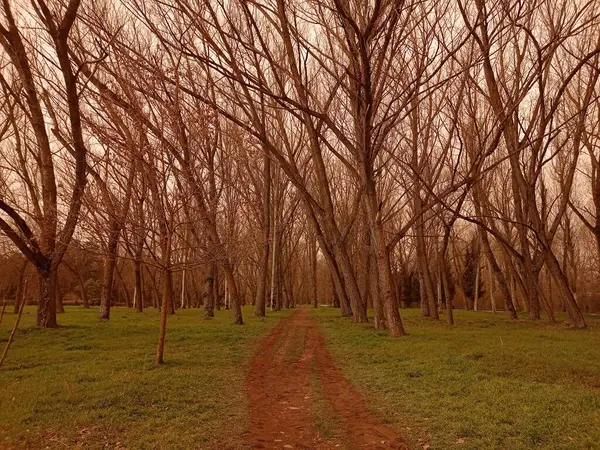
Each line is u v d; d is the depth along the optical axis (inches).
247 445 236.4
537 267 1096.2
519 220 1045.8
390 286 677.9
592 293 1947.6
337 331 758.5
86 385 354.3
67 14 506.3
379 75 625.3
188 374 393.7
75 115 536.4
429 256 1429.6
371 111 620.7
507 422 256.4
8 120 844.6
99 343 590.9
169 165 398.3
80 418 273.7
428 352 494.0
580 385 340.2
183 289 1831.9
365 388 358.0
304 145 1160.2
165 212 418.9
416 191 845.2
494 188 1305.4
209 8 553.0
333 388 365.1
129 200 406.6
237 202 668.1
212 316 1127.0
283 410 306.7
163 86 425.4
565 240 1494.8
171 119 402.6
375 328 790.5
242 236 668.7
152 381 363.6
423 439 243.0
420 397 319.0
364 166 675.4
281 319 1075.3
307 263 2849.4
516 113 808.3
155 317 1101.7
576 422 247.6
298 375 417.1
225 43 584.1
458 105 722.8
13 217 675.4
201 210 431.5
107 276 978.1
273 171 1537.9
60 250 584.4
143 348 554.9
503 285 1155.9
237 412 292.2
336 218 1427.2
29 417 278.1
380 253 684.1
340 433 257.8
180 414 286.0
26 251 709.9
